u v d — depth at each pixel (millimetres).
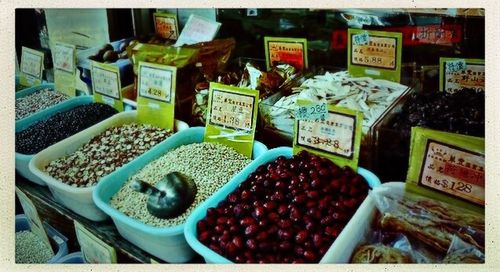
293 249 1230
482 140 1164
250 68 1778
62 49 1948
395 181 1398
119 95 1881
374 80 1691
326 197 1314
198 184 1467
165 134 1736
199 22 1890
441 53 1561
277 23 1776
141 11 1970
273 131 1597
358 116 1351
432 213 1243
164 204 1344
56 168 1613
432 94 1543
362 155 1420
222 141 1641
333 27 1701
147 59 1750
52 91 2086
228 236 1240
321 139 1434
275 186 1369
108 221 1494
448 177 1224
